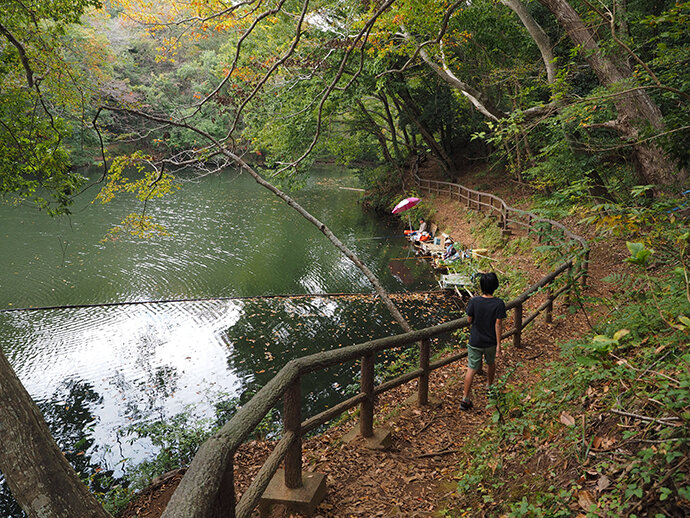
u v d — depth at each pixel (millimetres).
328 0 10000
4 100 8812
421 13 10438
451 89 25016
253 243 21938
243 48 17250
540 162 14055
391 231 25359
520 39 16219
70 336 11805
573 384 4121
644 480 2217
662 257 4367
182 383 9508
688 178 7785
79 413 8453
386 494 3598
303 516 3252
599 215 3844
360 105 24641
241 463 5137
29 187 9711
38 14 8336
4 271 16906
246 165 6836
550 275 8008
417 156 33031
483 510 3064
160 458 6941
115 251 19797
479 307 5141
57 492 2213
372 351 4121
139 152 7340
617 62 7969
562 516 2451
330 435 5195
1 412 2316
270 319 12852
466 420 5008
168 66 37750
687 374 2434
